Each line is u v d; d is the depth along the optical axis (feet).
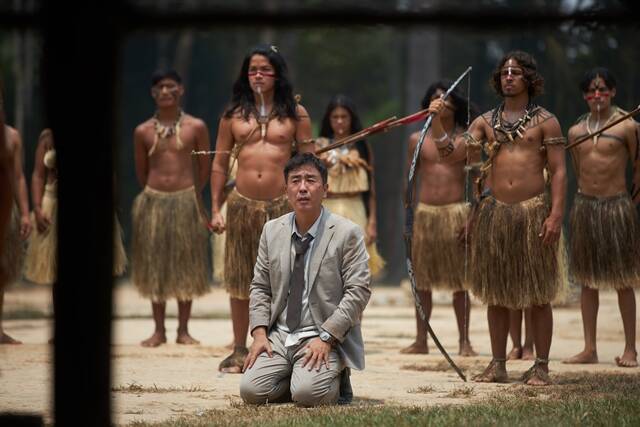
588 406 24.67
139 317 67.87
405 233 30.55
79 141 13.73
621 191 39.47
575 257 39.78
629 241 38.86
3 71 132.67
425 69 136.26
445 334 54.75
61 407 14.51
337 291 27.61
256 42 161.79
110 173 13.94
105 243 14.10
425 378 34.12
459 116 44.16
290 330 27.63
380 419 22.63
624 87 98.94
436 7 13.19
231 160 44.39
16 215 44.42
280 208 36.11
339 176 46.75
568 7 14.19
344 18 12.94
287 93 36.88
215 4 13.00
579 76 102.83
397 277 137.90
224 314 72.79
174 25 13.25
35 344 45.78
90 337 14.29
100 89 13.62
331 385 26.58
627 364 38.22
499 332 33.01
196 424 22.41
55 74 13.57
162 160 46.93
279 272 27.91
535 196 32.24
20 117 116.47
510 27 13.39
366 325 61.57
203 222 47.09
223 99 174.29
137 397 28.50
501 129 32.60
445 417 22.91
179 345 46.26
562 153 32.19
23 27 13.51
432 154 44.50
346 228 27.71
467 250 37.96
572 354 43.80
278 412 24.82
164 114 47.26
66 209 13.93
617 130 39.47
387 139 161.58
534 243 31.81
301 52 174.19
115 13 13.32
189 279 46.26
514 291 31.81
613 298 76.02
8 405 26.04
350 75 178.70
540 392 29.66
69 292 14.15
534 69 32.53
